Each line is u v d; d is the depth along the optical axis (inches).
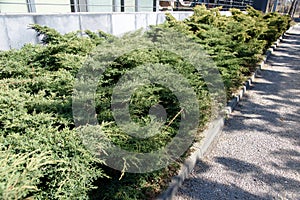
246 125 111.5
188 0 259.9
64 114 64.1
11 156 44.3
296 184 76.4
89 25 120.5
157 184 69.5
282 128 109.7
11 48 92.2
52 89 76.7
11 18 90.7
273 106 132.2
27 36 96.8
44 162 44.6
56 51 91.0
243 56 153.8
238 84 149.4
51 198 47.0
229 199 70.2
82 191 49.2
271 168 83.4
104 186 59.8
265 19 270.2
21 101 64.6
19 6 120.6
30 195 45.9
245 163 85.7
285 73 192.7
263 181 77.4
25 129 55.6
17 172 39.9
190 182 76.4
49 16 103.3
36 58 89.9
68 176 48.2
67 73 79.7
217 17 179.9
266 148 94.4
